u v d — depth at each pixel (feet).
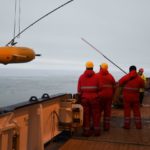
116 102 37.52
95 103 22.71
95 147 19.94
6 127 13.24
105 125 24.86
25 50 12.25
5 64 12.19
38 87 433.48
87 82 22.84
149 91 60.18
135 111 25.73
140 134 23.70
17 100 249.75
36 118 17.10
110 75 24.35
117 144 20.72
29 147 16.79
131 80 25.25
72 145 20.30
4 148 13.28
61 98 22.81
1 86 463.42
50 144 20.57
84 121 22.80
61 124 22.27
